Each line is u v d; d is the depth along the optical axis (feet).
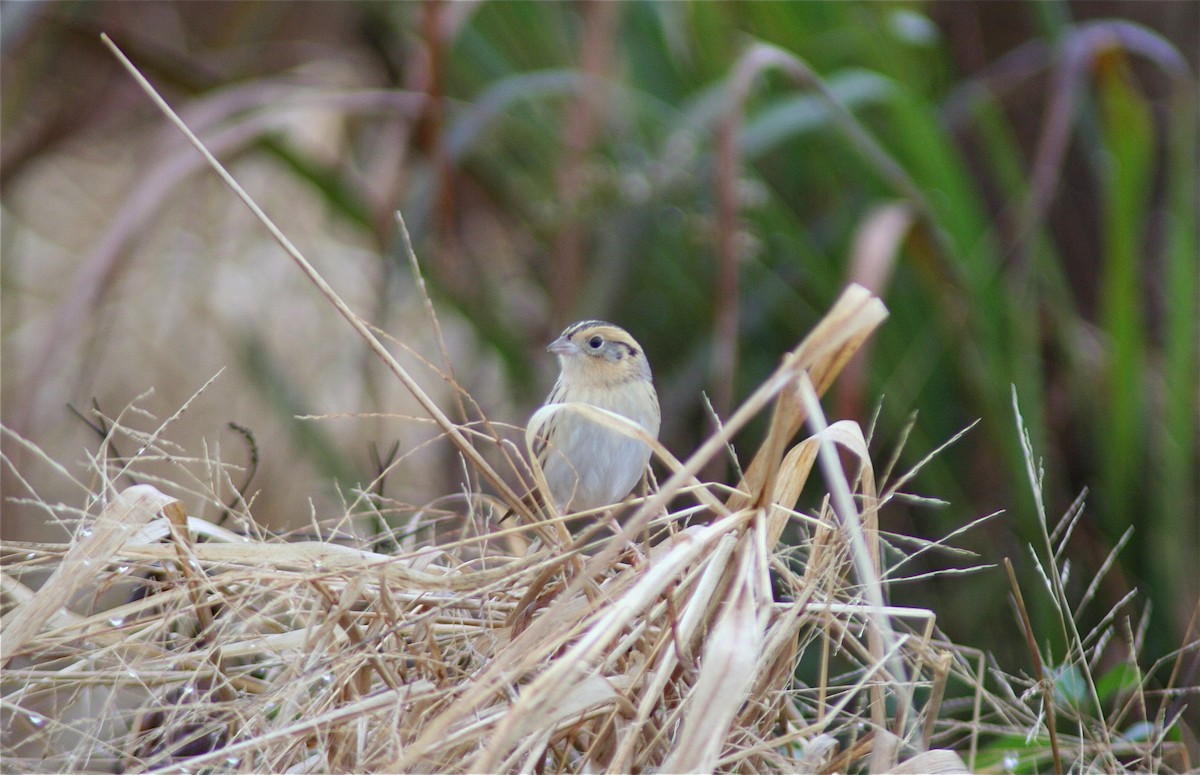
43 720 14.99
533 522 15.48
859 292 13.65
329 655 14.97
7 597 17.89
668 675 13.51
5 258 40.91
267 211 44.19
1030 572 30.63
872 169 33.65
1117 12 41.55
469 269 38.65
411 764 13.47
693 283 35.91
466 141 32.96
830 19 35.58
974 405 34.27
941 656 16.01
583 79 32.58
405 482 36.27
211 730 15.10
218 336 40.50
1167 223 40.32
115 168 46.62
